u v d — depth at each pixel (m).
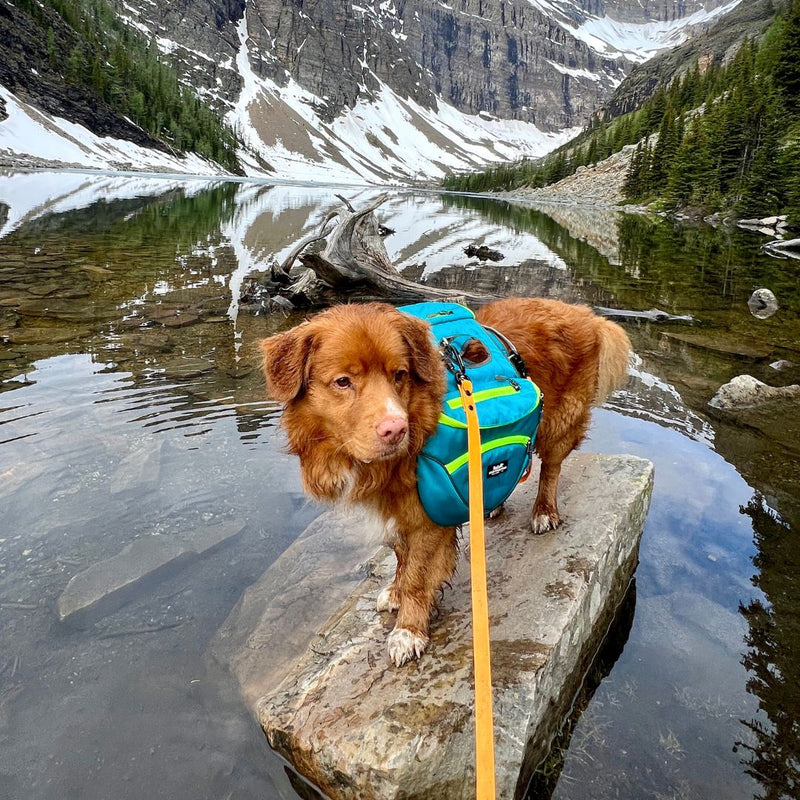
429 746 0.75
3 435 1.43
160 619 0.95
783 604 1.03
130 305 2.84
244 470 1.35
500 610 0.93
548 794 0.78
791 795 0.76
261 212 8.85
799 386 1.95
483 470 0.83
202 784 0.74
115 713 0.81
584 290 3.89
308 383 0.78
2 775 0.73
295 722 0.79
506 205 18.39
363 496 0.82
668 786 0.77
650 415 1.76
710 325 2.96
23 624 0.92
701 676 0.91
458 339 0.90
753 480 1.39
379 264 3.50
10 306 2.69
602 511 1.12
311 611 0.98
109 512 1.18
